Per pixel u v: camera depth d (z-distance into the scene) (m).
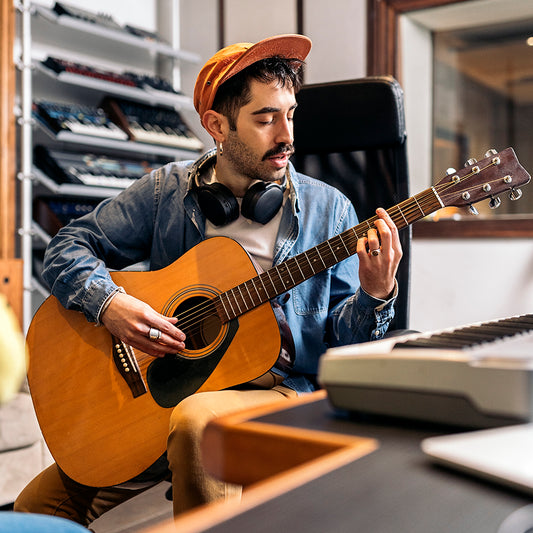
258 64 1.43
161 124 3.71
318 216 1.55
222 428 0.58
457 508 0.39
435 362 0.56
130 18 4.11
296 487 0.42
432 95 3.38
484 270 3.22
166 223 1.59
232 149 1.49
